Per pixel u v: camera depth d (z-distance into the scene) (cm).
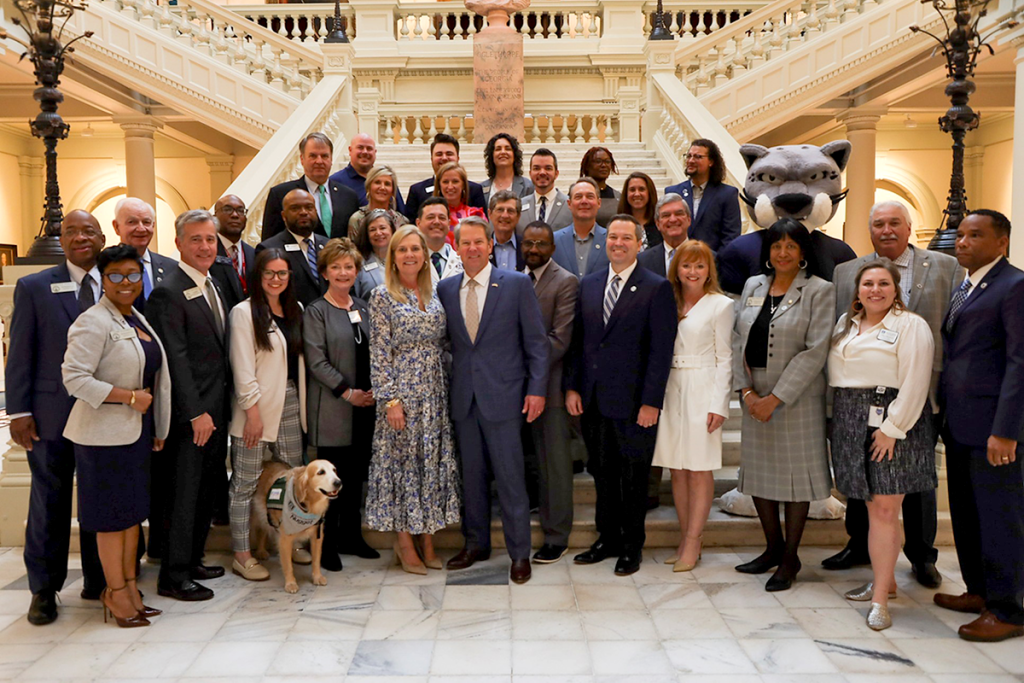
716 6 1132
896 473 318
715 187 479
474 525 393
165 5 905
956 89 589
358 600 350
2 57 773
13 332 331
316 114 771
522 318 376
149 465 330
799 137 1310
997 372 309
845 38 861
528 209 484
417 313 370
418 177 806
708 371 376
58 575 337
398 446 375
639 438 377
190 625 325
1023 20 689
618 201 500
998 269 313
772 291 370
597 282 386
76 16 814
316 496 344
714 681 277
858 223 1116
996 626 307
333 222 479
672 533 423
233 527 378
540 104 1105
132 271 318
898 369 319
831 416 381
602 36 1119
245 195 607
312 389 381
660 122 872
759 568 381
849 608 340
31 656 298
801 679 278
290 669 287
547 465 398
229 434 384
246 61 922
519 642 307
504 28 938
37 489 334
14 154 1347
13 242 1353
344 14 1148
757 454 367
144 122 1080
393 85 1101
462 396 378
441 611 338
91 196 1388
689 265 375
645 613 335
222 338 364
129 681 278
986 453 310
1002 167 1253
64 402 331
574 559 398
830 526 420
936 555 369
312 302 394
